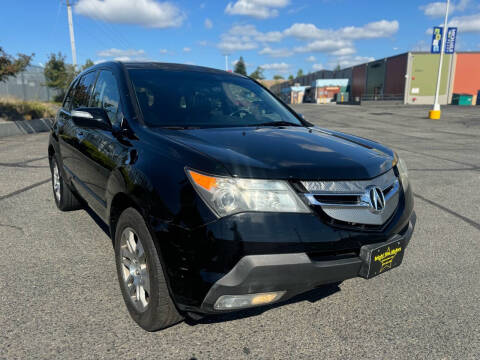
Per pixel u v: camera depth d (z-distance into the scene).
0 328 2.28
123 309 2.52
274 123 3.16
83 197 3.43
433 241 3.88
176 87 3.15
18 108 15.60
